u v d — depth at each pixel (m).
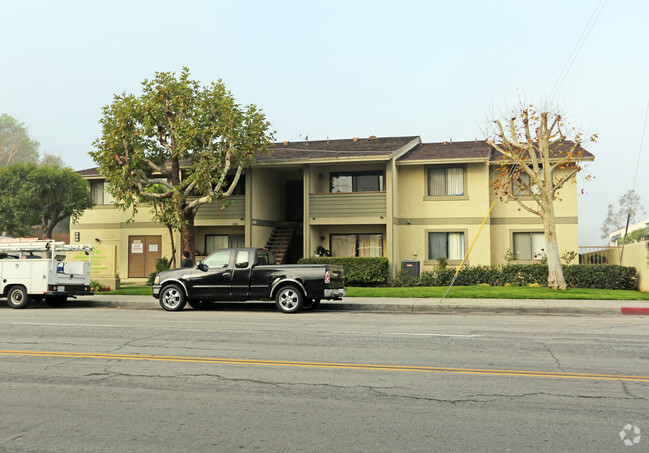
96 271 24.03
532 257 26.42
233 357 8.93
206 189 22.45
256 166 27.17
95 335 11.31
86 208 29.19
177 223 23.50
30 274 18.12
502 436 5.19
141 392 6.79
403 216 27.28
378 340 10.60
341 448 4.89
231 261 16.53
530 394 6.66
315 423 5.58
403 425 5.51
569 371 7.89
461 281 24.34
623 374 7.71
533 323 13.40
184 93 22.38
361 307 17.28
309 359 8.77
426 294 19.52
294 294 15.98
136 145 22.70
